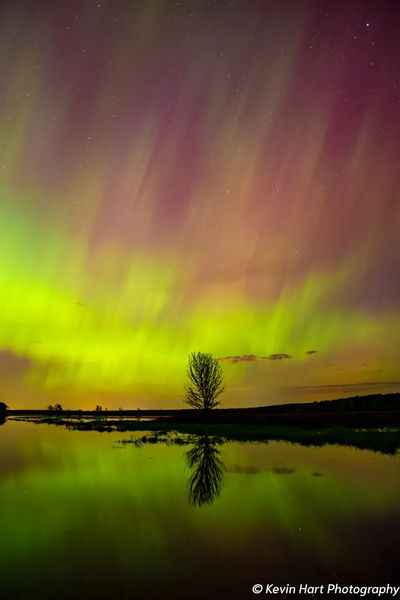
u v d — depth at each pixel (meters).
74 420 88.50
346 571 9.24
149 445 34.84
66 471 22.66
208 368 67.44
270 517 13.29
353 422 49.31
